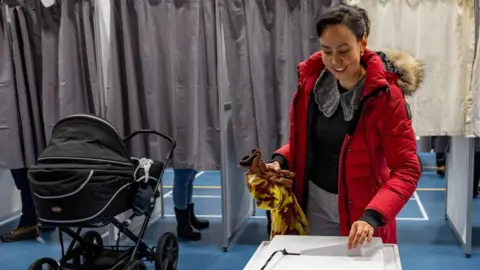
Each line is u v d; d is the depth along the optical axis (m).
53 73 3.65
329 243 1.47
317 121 1.75
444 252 3.65
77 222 2.49
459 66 3.25
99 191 2.49
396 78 1.63
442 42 3.24
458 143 3.86
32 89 3.76
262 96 3.46
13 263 3.64
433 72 3.27
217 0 3.41
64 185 2.45
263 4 3.38
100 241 3.33
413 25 3.24
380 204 1.48
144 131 3.06
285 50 3.42
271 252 1.42
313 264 1.33
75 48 3.59
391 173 1.59
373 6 3.23
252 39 3.40
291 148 1.80
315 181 1.80
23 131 3.81
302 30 3.39
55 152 2.60
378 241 1.49
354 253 1.41
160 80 3.58
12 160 3.82
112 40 3.52
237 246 3.88
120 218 3.88
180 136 3.63
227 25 3.43
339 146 1.69
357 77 1.62
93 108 3.65
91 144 2.65
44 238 4.16
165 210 5.04
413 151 1.57
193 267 3.47
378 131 1.61
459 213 3.84
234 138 3.59
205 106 3.60
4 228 4.48
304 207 1.83
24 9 3.67
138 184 2.75
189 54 3.50
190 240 4.04
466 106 3.28
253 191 1.63
